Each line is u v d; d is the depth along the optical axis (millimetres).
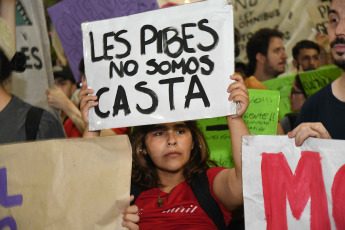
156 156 2186
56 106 2867
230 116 1954
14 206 1919
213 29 1884
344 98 2500
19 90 2631
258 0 3977
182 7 1938
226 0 1876
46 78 2799
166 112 1903
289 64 3809
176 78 1910
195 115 1868
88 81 2027
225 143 2656
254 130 2553
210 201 2172
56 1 4172
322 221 1680
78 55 3098
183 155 2182
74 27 3080
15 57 2607
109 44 2014
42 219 1878
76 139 1905
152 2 2945
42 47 2766
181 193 2227
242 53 4023
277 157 1765
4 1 2430
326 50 3664
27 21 2693
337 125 2477
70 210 1859
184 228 2104
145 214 2182
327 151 1702
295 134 1756
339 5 2449
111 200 1841
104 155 1879
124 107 1956
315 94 2664
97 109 1995
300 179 1729
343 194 1662
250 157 1785
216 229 2143
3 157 1943
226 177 2125
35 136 2357
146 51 1963
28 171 1923
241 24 4043
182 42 1919
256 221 1748
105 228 1831
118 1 2971
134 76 1963
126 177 1849
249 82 3166
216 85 1859
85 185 1868
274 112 2561
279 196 1739
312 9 3689
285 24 3871
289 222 1717
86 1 3023
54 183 1890
